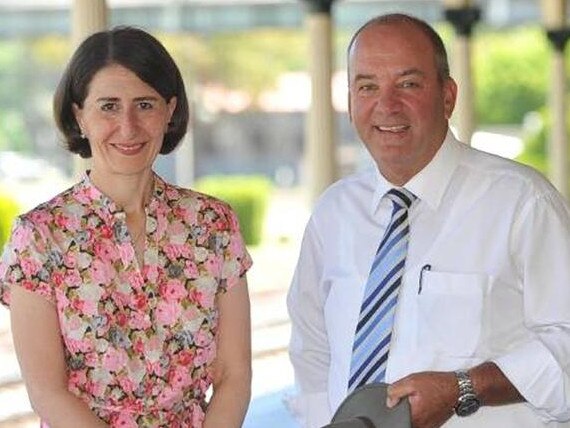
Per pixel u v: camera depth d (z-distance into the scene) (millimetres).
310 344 4078
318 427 4059
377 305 3676
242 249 3475
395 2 22609
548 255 3543
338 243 3867
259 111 39000
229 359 3465
